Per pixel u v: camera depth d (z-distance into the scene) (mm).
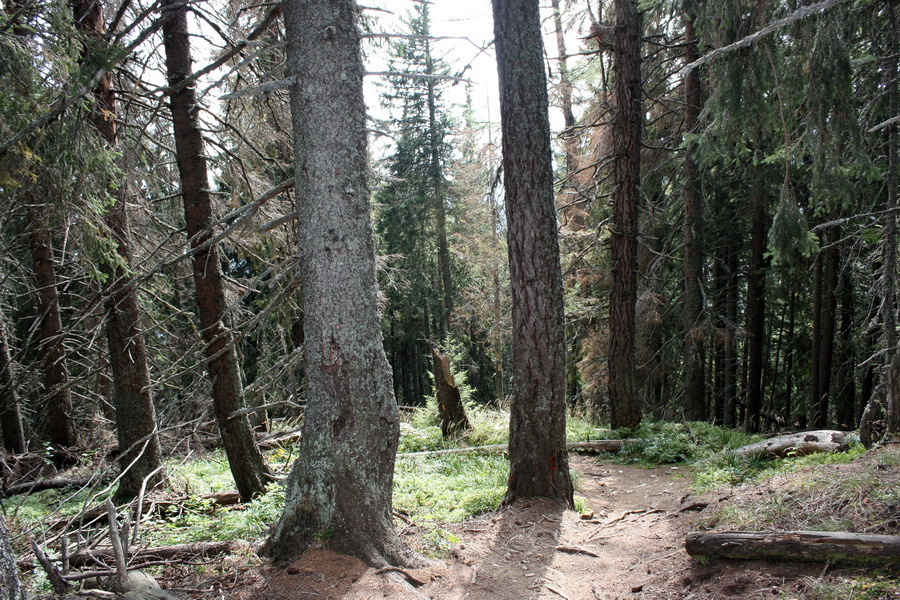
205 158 7320
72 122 5371
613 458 9945
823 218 12695
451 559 5234
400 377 34031
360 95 5086
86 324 10875
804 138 7047
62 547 4762
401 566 4852
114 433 13109
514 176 6496
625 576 4785
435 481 8078
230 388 7480
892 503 4305
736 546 4301
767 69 7062
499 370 21812
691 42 11828
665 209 15281
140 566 4762
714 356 18672
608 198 14914
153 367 10469
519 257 6535
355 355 4938
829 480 5086
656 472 8742
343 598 4164
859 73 7582
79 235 6254
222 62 5992
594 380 15906
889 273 5996
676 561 4789
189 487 8203
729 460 7816
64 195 5512
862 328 11109
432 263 28172
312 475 4930
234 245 8398
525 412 6609
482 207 18531
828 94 6355
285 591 4250
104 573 4512
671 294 16625
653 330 15805
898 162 6496
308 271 5008
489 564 5137
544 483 6578
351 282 4949
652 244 15672
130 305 8000
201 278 7312
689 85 12477
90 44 5496
